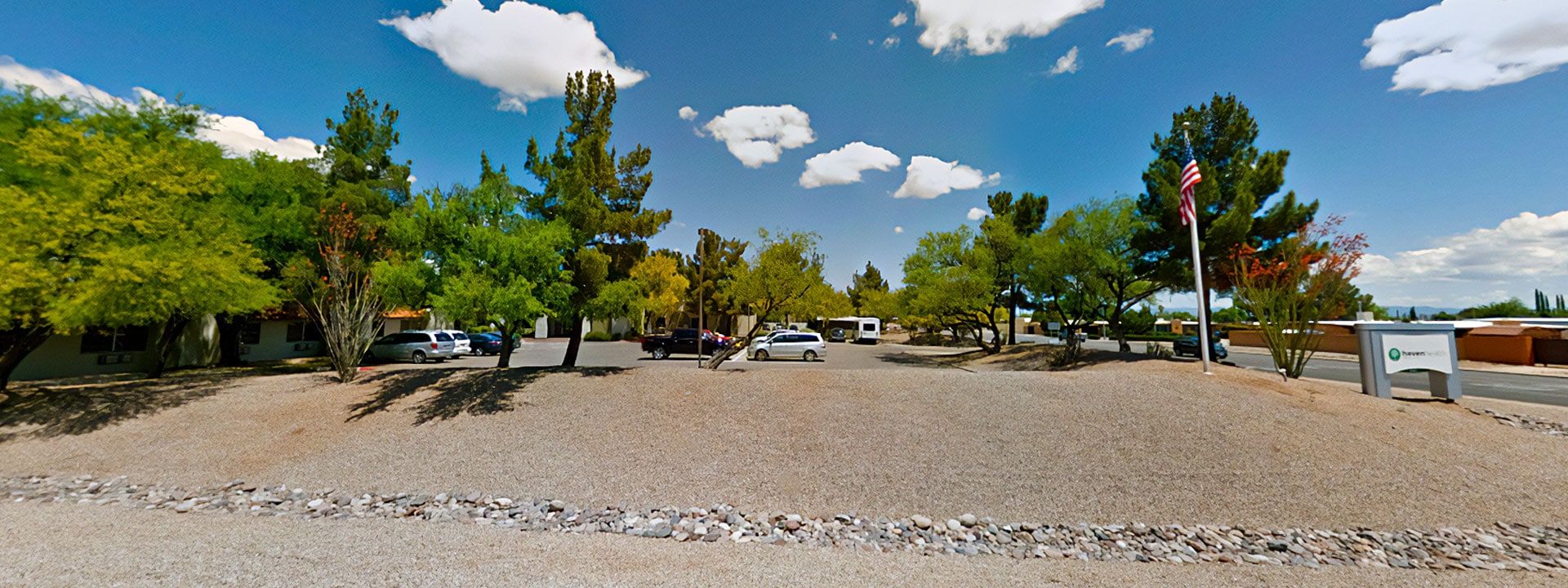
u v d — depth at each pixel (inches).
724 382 470.9
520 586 187.8
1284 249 661.3
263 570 201.0
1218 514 270.2
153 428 424.2
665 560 217.8
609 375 499.5
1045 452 335.9
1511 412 412.5
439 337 1034.1
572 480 320.2
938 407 409.1
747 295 556.7
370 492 316.8
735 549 234.7
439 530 254.7
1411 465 307.0
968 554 234.5
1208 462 315.9
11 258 398.6
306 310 804.0
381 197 863.7
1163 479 301.7
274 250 734.5
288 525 262.7
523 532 253.1
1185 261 789.9
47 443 400.2
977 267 1016.2
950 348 1615.4
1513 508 267.7
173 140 569.9
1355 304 1517.0
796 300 567.8
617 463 339.3
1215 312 2783.0
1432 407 413.1
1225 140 829.2
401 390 489.7
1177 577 206.8
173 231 478.9
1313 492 284.7
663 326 1995.6
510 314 427.5
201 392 513.3
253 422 431.5
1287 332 554.6
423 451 363.9
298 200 757.3
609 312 523.5
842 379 479.2
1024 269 940.0
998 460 329.7
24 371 657.6
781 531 259.1
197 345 872.3
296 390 517.0
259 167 733.9
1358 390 467.5
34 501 307.3
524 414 415.5
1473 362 1014.4
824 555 227.9
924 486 304.5
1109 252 848.3
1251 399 400.5
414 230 484.7
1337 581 201.6
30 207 405.7
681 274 1845.5
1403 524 257.1
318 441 390.3
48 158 432.5
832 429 377.1
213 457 371.9
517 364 963.3
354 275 648.4
